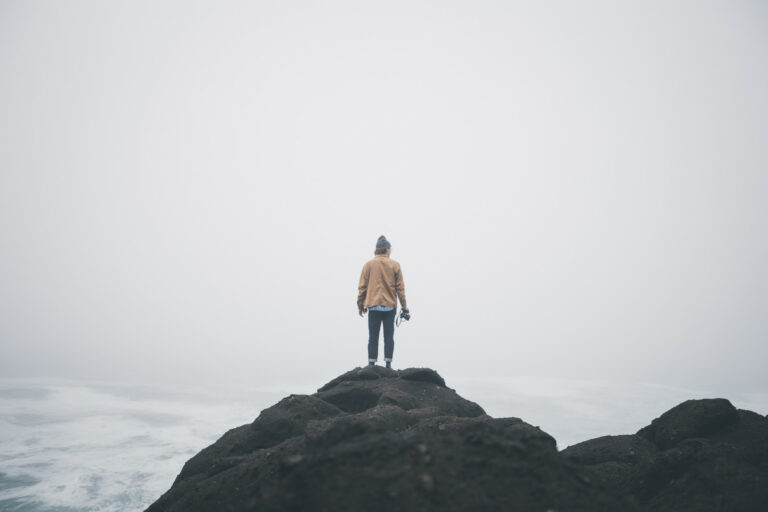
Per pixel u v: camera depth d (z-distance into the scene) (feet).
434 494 7.85
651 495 11.64
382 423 14.56
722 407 14.65
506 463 8.93
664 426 15.19
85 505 40.06
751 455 11.91
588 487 9.07
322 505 7.75
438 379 20.20
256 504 8.56
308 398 16.60
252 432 15.15
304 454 10.05
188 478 13.74
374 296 23.82
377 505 7.62
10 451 56.18
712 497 10.55
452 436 9.87
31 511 38.81
